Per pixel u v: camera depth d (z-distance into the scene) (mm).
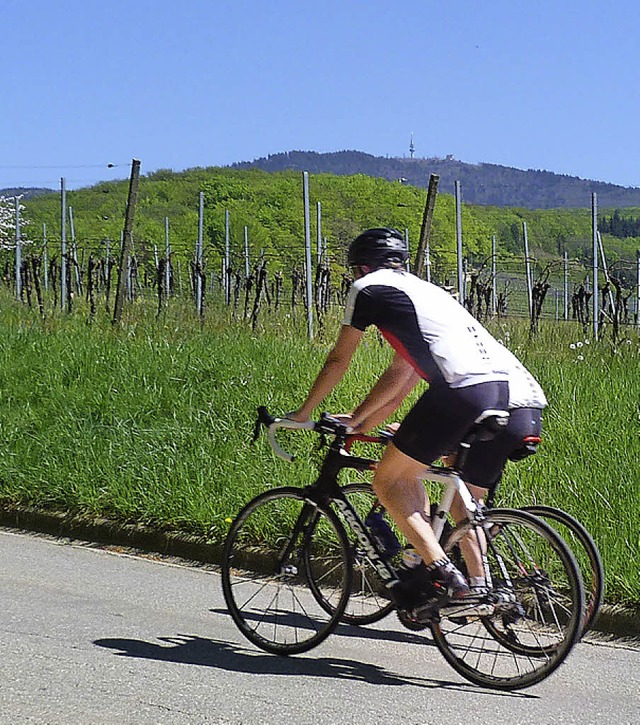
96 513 7902
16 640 5258
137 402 9453
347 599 5270
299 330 13109
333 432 5320
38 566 7000
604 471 7125
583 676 5059
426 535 4922
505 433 4988
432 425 4770
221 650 5309
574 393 8828
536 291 13086
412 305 4836
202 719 4289
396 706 4535
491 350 4926
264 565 6281
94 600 6172
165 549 7438
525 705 4621
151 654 5156
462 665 4945
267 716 4348
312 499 5438
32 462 8562
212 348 10680
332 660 5230
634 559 5922
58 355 10859
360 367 9695
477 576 4965
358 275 5156
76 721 4211
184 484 7801
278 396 9281
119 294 13008
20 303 17094
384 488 4992
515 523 4914
